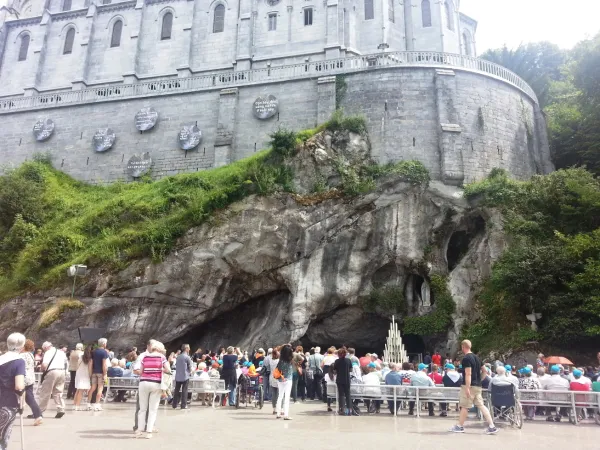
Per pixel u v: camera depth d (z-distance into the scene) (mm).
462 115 31875
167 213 29844
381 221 28656
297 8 45031
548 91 46469
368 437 10086
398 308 28375
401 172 29281
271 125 34500
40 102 41125
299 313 26953
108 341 26656
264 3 46031
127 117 38094
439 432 11125
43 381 12125
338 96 33500
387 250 28344
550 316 23594
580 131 35000
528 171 33188
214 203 28516
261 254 27781
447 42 45906
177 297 27344
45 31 50875
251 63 44500
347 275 27812
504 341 24359
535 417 15117
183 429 10797
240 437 9789
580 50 36250
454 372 15633
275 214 28250
